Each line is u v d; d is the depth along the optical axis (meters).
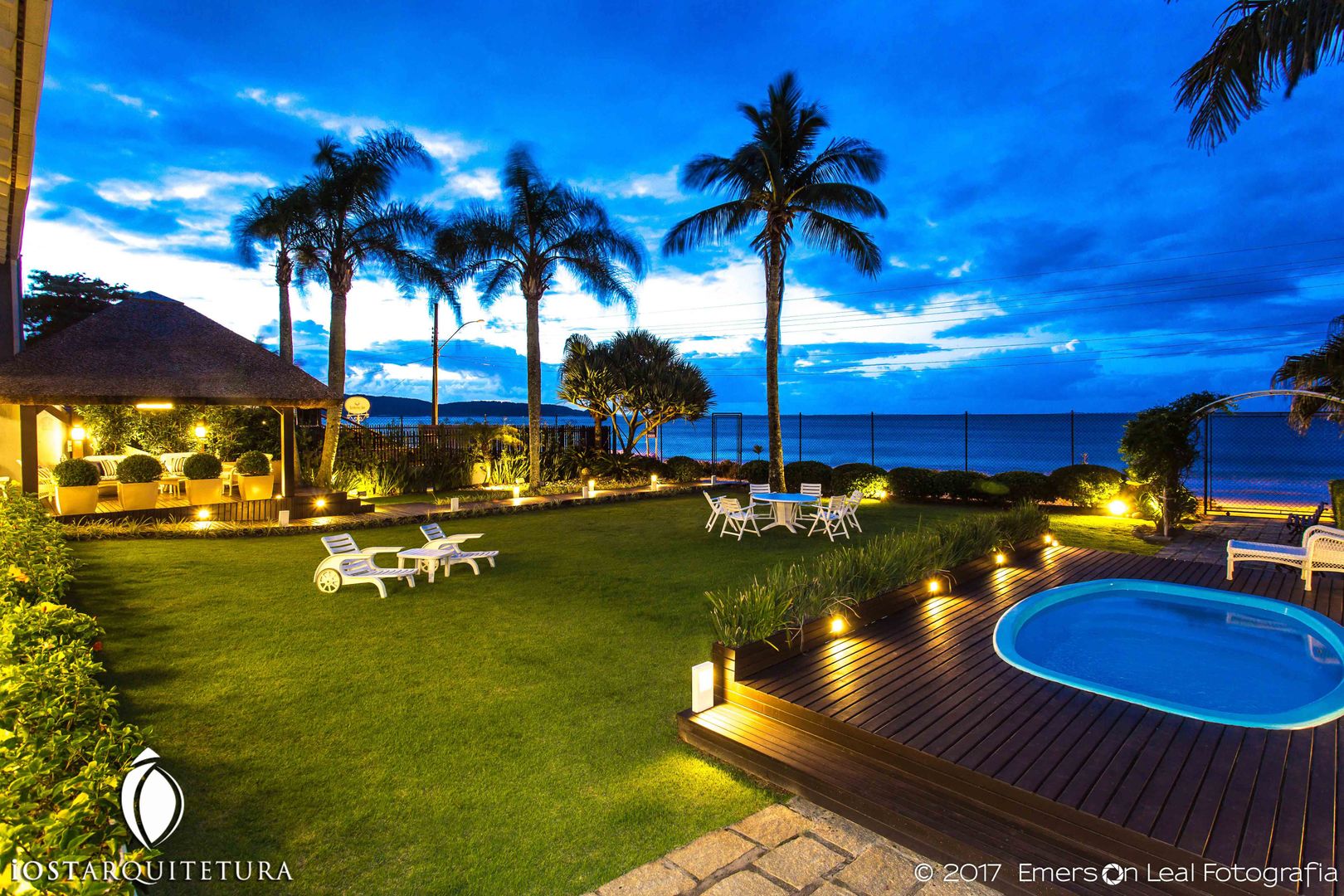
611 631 6.55
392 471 18.53
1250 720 4.15
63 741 2.22
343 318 16.38
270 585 8.16
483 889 2.95
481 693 5.09
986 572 8.47
